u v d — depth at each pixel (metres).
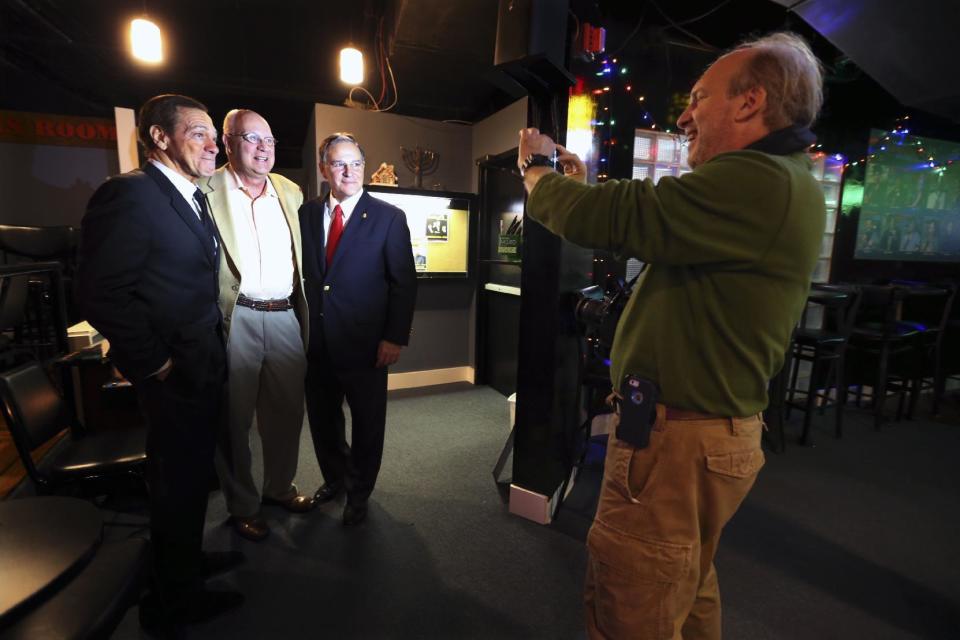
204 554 1.78
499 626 1.52
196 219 1.40
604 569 0.90
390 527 2.03
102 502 2.08
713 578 1.10
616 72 3.04
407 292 1.96
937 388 3.56
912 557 1.93
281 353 1.87
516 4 1.57
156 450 1.38
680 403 0.83
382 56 3.74
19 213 4.59
